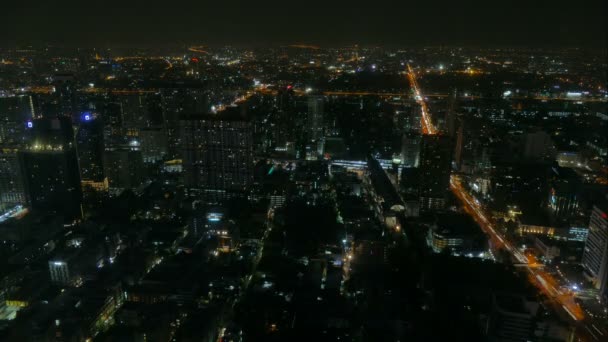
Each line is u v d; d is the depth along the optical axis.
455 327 191.12
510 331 175.25
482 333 186.75
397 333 189.88
